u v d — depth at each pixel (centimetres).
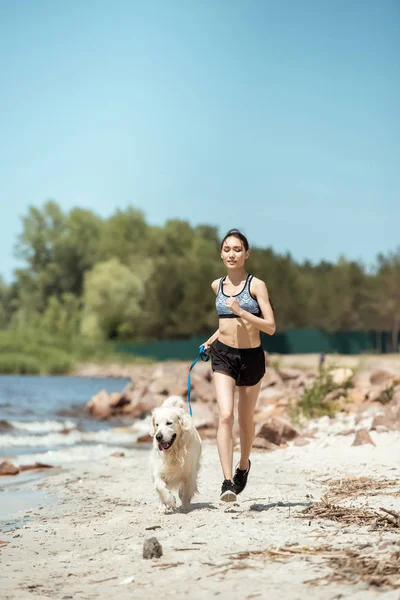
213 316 7394
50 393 2858
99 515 671
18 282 10744
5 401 2394
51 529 611
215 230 12250
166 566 443
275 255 7394
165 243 10375
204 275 7638
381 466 883
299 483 786
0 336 6019
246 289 618
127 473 957
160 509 654
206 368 2323
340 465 913
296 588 377
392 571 389
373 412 1225
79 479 910
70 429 1694
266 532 510
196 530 534
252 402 630
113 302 7944
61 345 6256
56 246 10294
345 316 7006
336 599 355
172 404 669
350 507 600
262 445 1104
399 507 591
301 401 1527
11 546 551
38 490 842
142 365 5647
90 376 4959
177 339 7712
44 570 472
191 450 646
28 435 1526
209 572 420
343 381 1609
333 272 7312
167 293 7762
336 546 455
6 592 418
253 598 368
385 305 6594
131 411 2125
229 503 654
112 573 444
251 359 617
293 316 7094
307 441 1102
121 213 10869
